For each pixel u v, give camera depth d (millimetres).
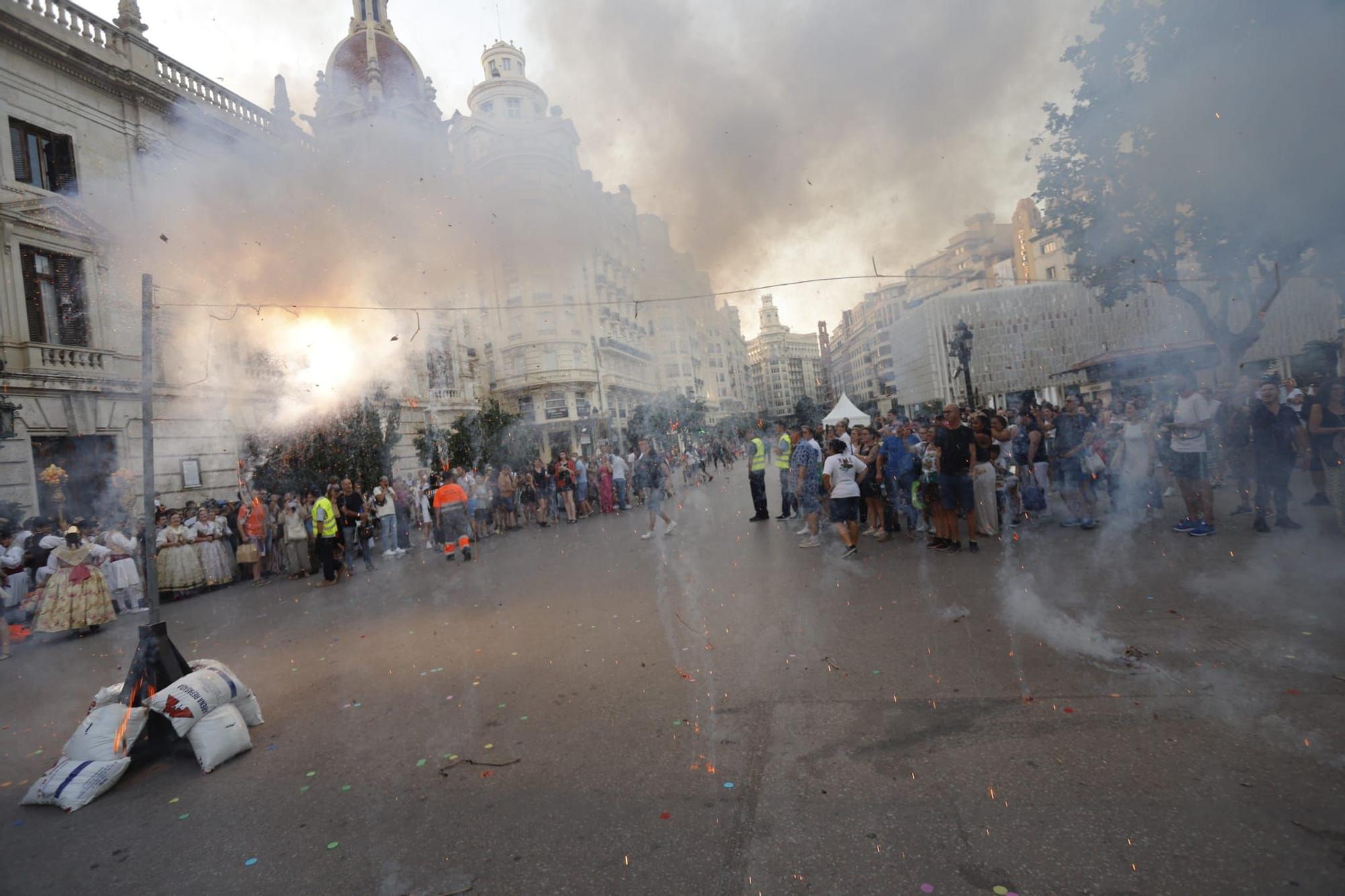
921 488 7742
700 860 2242
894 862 2127
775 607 5402
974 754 2752
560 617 5918
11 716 4898
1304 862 1944
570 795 2768
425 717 3857
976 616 4559
